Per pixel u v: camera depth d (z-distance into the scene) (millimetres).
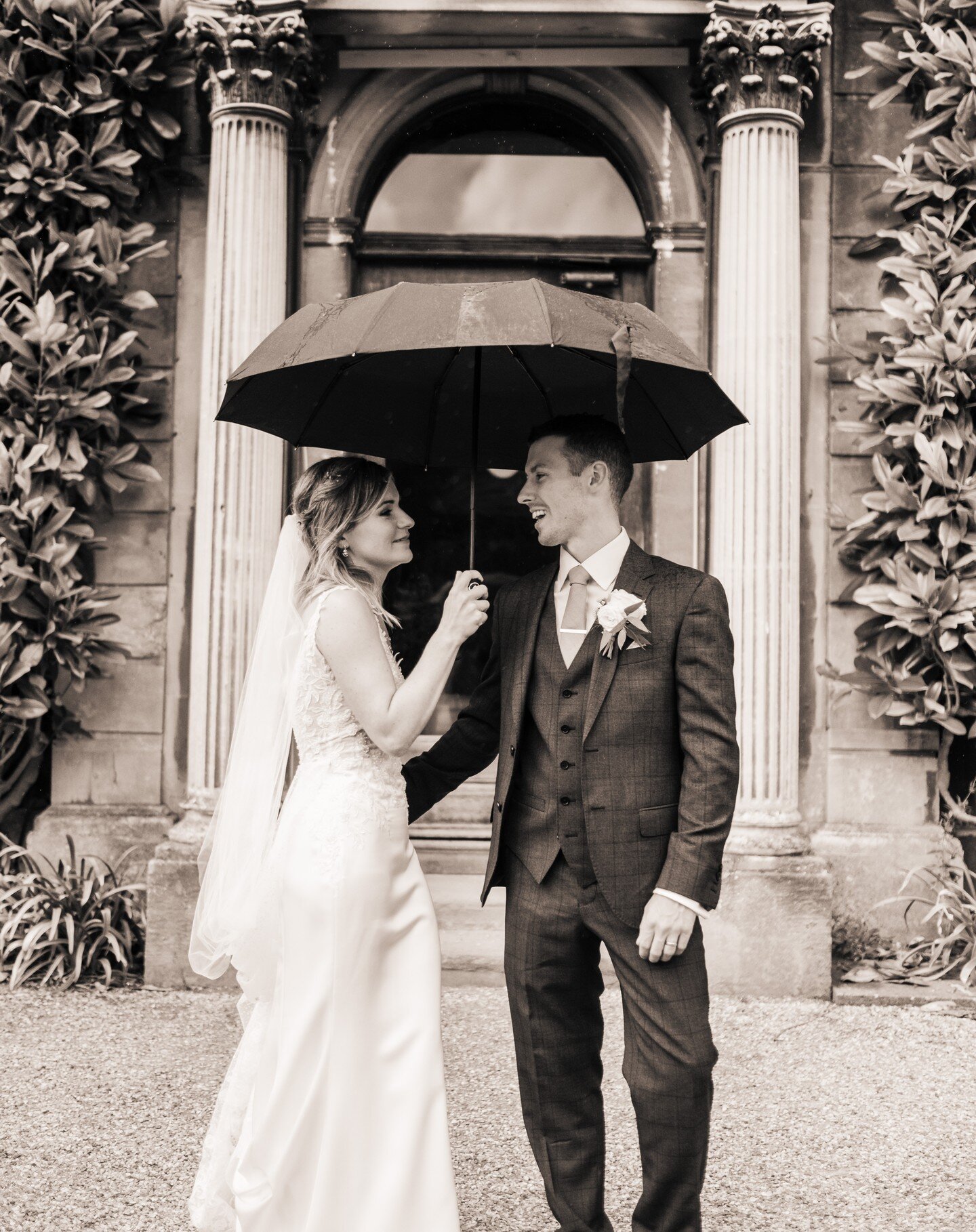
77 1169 3223
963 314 5445
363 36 5535
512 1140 3457
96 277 5598
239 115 5324
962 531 5312
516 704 2514
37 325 5406
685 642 2391
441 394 2898
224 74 5293
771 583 5172
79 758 5688
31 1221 2908
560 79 5844
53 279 5598
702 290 5824
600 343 2123
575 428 2496
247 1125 2545
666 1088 2295
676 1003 2324
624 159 6020
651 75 5832
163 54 5668
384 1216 2344
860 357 5566
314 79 5609
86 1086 3865
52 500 5496
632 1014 2359
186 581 5707
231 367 5285
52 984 5043
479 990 5000
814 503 5641
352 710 2498
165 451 5746
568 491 2496
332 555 2586
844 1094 3869
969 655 5355
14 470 5438
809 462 5641
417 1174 2381
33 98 5586
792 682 5215
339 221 5828
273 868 2586
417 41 5562
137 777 5684
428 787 2715
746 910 5004
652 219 5852
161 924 5062
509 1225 2914
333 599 2518
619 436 2527
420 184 6145
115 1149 3363
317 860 2467
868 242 5633
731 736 2365
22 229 5602
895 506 5367
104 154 5570
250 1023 2705
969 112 5418
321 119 5836
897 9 5676
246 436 5270
